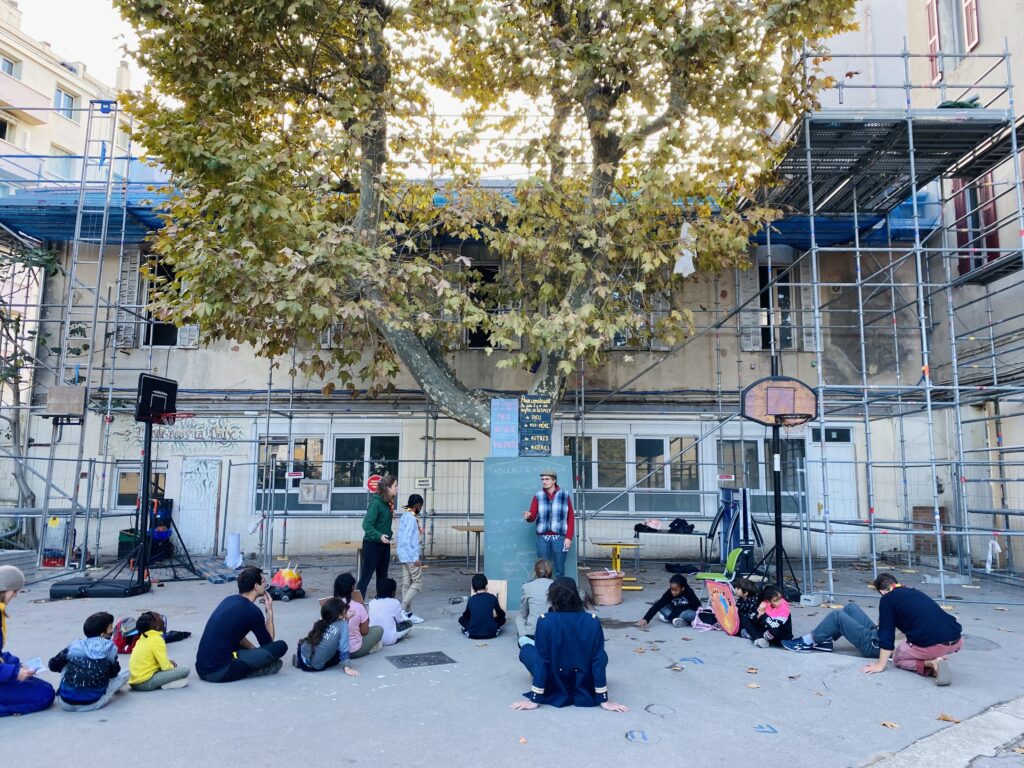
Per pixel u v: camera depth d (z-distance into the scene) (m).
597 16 9.66
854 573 12.19
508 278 11.44
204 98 9.17
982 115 9.93
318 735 4.75
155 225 13.86
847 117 9.89
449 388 10.16
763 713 5.24
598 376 14.31
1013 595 10.28
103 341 14.34
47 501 12.35
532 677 5.68
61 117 35.00
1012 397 11.11
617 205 10.02
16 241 14.41
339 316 9.22
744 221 10.31
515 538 9.51
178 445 14.30
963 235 13.59
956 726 4.98
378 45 9.82
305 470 14.30
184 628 7.95
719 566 12.98
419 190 10.74
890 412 14.08
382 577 8.92
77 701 5.17
